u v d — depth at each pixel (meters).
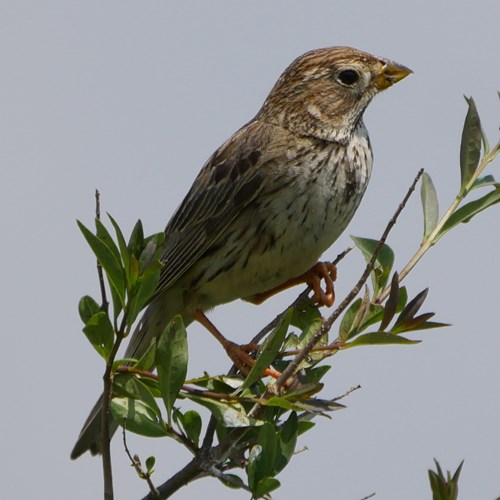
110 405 7.97
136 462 8.09
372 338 8.57
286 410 8.86
